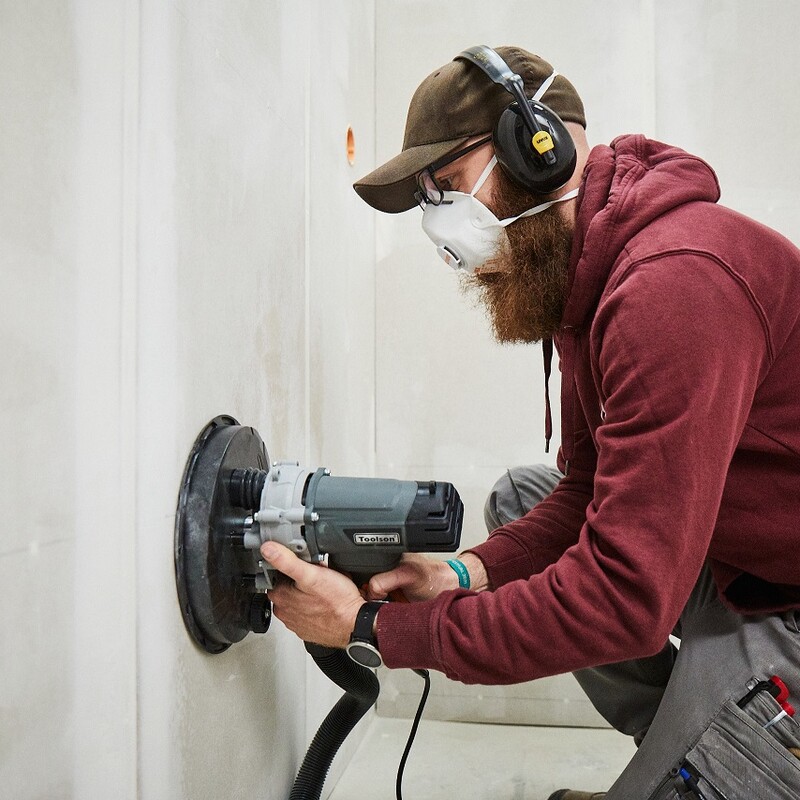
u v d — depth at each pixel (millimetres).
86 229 705
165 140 804
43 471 638
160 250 792
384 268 1964
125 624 731
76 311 687
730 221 837
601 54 1893
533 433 1891
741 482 851
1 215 589
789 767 780
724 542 875
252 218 1068
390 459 1946
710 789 818
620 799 895
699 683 892
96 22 724
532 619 768
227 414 972
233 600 894
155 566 774
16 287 606
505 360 1904
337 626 855
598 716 1779
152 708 762
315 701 1415
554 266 987
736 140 1875
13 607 598
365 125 1871
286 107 1227
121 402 740
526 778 1489
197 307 881
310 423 1358
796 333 832
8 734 591
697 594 1012
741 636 887
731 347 748
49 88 653
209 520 834
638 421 745
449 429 1925
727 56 1878
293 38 1265
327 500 837
